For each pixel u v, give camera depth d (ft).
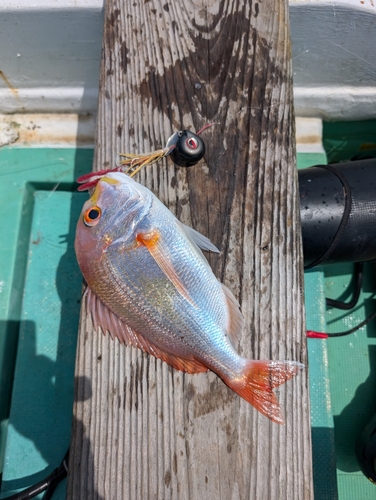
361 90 1.72
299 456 1.13
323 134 1.93
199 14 1.38
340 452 1.72
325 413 1.61
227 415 1.15
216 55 1.36
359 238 1.51
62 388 1.64
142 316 1.19
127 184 1.20
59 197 1.86
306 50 1.57
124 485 1.12
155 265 1.18
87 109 1.87
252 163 1.29
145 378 1.18
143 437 1.14
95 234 1.19
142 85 1.35
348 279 1.91
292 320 1.20
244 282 1.22
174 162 1.29
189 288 1.18
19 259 1.74
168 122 1.32
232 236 1.25
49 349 1.68
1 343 1.62
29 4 1.44
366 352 1.83
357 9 1.41
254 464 1.12
